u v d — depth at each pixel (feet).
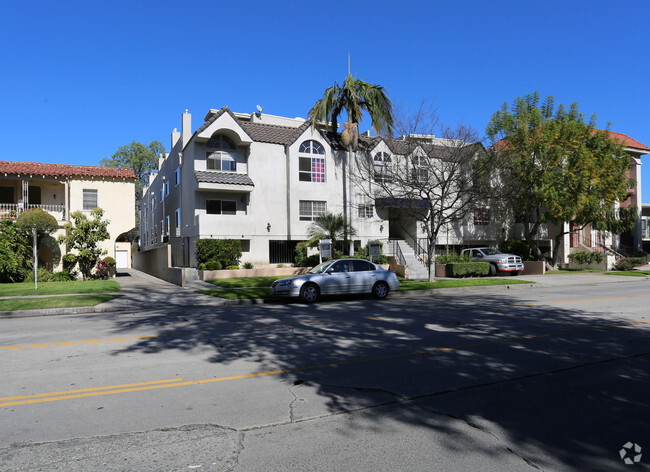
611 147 95.04
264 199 92.12
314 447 13.16
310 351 25.29
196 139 87.51
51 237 81.97
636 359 23.00
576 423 14.84
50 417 15.57
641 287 66.33
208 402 17.03
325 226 87.86
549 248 116.26
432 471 11.73
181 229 99.71
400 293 60.29
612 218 100.58
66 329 33.65
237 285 67.62
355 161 92.17
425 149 78.54
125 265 170.60
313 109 92.99
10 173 78.89
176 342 28.12
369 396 17.63
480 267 86.43
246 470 11.78
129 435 14.03
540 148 90.17
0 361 23.48
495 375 20.31
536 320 35.29
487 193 80.53
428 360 23.00
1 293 56.03
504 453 12.75
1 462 12.25
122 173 90.22
